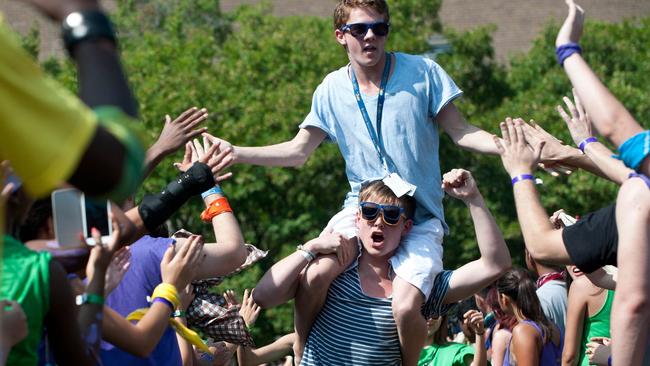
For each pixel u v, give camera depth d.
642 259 3.74
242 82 28.05
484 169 27.34
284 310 24.70
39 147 2.25
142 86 27.72
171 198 4.50
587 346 6.52
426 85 5.78
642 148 3.73
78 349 3.38
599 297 6.78
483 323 7.32
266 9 32.53
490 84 29.62
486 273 5.64
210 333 5.69
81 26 2.44
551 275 7.64
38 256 3.27
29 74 2.30
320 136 6.05
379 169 5.81
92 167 2.29
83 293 3.73
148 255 4.75
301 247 5.69
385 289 5.73
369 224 5.63
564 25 4.02
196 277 4.99
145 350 4.13
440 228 5.86
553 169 5.31
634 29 30.42
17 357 3.21
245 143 26.62
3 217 3.08
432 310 5.80
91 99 2.39
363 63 5.66
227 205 5.26
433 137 5.85
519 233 26.48
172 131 5.04
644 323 3.77
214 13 35.44
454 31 29.66
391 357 5.74
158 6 36.75
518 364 6.79
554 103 27.34
